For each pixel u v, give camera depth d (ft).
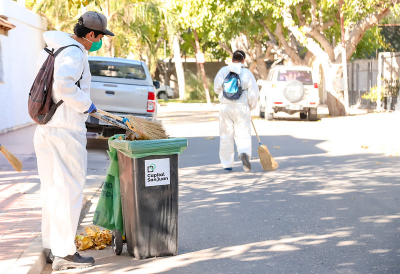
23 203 21.62
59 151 14.70
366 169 31.53
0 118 48.19
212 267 15.14
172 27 83.35
